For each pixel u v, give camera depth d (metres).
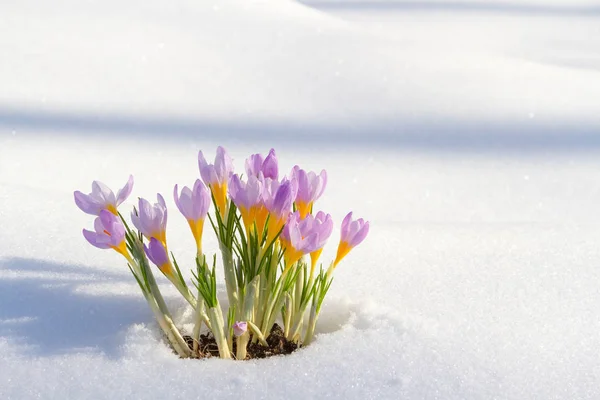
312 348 1.11
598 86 2.07
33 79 1.87
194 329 1.10
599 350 1.12
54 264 1.19
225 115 1.81
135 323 1.12
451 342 1.12
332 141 1.71
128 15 2.20
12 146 1.57
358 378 1.08
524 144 1.73
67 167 1.51
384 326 1.13
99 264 1.20
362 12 3.63
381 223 1.32
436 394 1.07
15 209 1.27
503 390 1.07
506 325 1.14
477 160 1.65
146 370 1.08
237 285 1.12
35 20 2.12
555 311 1.16
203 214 1.09
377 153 1.66
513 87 2.01
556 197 1.51
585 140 1.76
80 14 2.18
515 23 3.43
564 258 1.25
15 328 1.12
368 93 1.93
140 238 1.10
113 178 1.50
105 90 1.87
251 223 1.09
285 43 2.14
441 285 1.19
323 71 2.01
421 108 1.88
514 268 1.23
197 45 2.10
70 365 1.09
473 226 1.32
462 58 2.14
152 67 1.98
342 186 1.51
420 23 3.38
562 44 2.96
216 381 1.07
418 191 1.51
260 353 1.11
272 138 1.71
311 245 1.08
